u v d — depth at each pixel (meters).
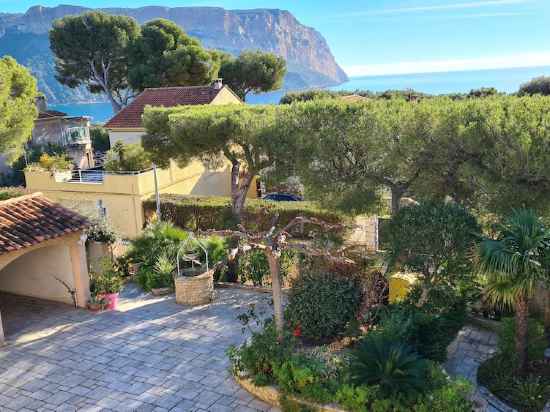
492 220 12.72
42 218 14.30
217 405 9.73
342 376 9.38
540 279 9.15
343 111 15.58
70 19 50.78
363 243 18.23
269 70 53.91
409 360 8.98
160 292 15.65
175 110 20.16
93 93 55.84
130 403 9.89
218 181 30.69
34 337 12.88
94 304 14.41
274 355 9.80
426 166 14.11
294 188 28.22
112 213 24.72
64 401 10.05
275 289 10.09
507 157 11.80
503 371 10.56
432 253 10.70
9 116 21.58
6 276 15.88
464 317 11.71
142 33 50.19
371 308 11.42
